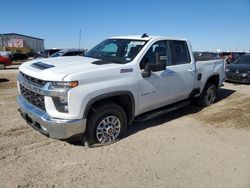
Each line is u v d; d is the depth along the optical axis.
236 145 4.84
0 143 4.49
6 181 3.43
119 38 5.63
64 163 3.92
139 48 5.01
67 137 3.98
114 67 4.40
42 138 4.76
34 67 4.44
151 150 4.48
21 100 4.66
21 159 3.99
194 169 3.92
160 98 5.39
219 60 7.55
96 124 4.33
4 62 21.88
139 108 4.96
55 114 3.90
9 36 58.50
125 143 4.69
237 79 11.71
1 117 5.81
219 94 9.30
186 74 6.00
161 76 5.27
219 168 3.98
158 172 3.80
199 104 7.26
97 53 5.46
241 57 13.41
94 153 4.26
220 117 6.43
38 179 3.50
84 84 3.98
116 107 4.51
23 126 5.30
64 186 3.38
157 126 5.68
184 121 6.09
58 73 3.92
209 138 5.12
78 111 3.95
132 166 3.92
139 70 4.79
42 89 3.92
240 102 8.01
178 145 4.73
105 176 3.63
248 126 5.85
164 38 5.50
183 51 6.04
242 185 3.56
